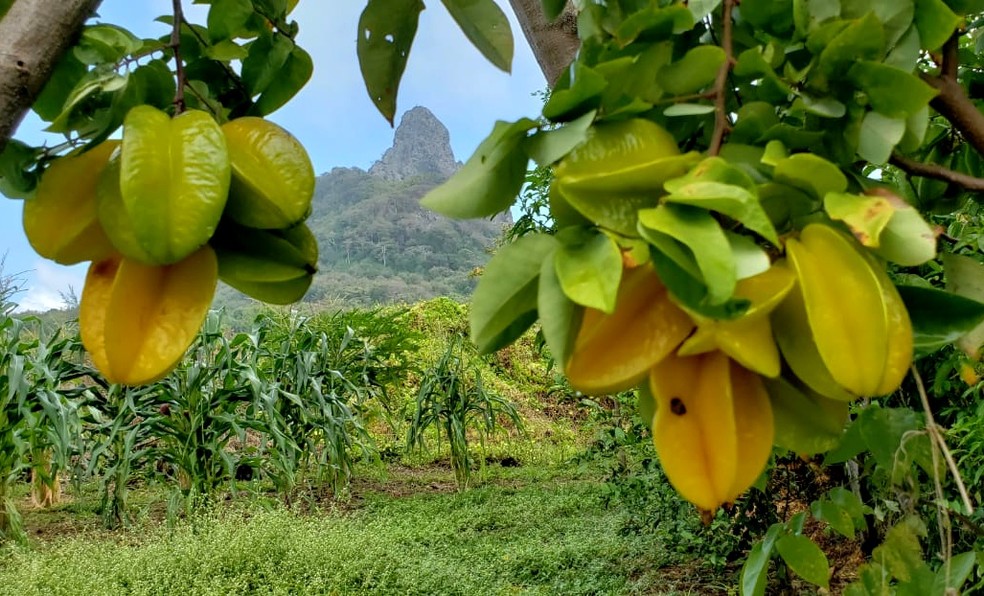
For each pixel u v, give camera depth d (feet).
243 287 3.19
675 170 2.30
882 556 3.42
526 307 2.49
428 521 23.76
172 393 20.81
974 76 4.32
